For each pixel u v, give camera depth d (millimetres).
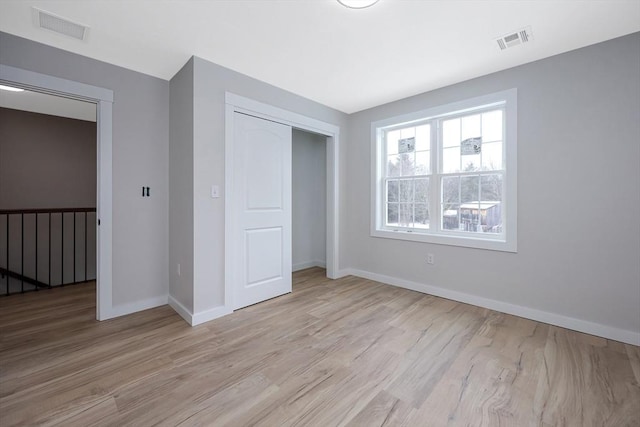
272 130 3168
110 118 2625
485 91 2865
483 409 1490
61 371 1801
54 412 1451
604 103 2268
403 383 1703
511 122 2699
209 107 2584
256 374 1785
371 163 3879
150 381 1708
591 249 2336
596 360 1940
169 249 3020
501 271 2803
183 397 1571
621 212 2215
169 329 2414
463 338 2258
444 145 3270
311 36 2197
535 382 1709
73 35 2170
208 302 2605
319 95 3420
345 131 4113
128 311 2760
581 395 1595
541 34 2170
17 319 2617
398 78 2947
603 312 2281
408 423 1395
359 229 4066
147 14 1925
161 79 2945
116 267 2691
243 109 2830
